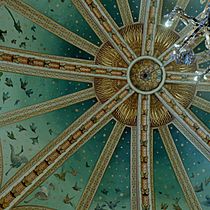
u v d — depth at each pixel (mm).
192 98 12984
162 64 12961
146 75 12992
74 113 12758
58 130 12508
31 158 12023
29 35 12211
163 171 12820
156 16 12664
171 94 13016
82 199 12367
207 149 12688
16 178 11664
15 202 11445
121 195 12578
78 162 12562
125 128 13031
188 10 12672
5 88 11953
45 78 12469
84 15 12625
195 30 8945
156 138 13008
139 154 12766
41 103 12438
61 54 12570
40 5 12266
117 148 12898
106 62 12938
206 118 12945
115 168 12781
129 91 13031
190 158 12867
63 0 12391
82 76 12812
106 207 12445
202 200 12523
